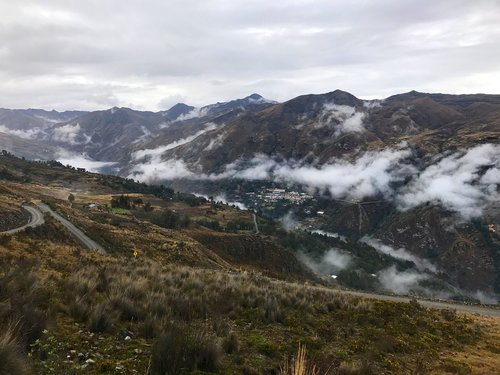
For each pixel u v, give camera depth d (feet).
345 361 35.68
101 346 27.96
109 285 44.80
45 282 42.39
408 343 47.75
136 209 537.24
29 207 271.90
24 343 23.07
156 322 33.17
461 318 73.72
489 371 41.16
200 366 26.84
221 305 47.24
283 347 36.37
